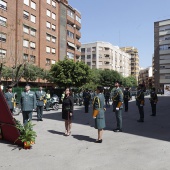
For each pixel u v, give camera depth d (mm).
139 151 6535
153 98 15070
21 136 6805
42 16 44031
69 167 5246
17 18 37375
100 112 7473
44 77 33000
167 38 89875
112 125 11227
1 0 34500
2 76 27641
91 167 5242
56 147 6949
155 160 5742
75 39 57594
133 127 10555
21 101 9344
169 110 19391
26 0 39688
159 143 7449
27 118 9406
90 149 6746
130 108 21344
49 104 18969
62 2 51031
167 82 89250
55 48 48438
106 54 92562
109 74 63906
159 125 11125
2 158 5863
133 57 138375
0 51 34094
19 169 5113
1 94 6918
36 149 6699
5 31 35156
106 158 5895
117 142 7594
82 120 13125
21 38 38188
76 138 8211
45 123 11750
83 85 35562
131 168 5184
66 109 8711
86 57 93375
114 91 9656
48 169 5117
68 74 32812
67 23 54281
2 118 7320
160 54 91312
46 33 45375
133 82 108375
